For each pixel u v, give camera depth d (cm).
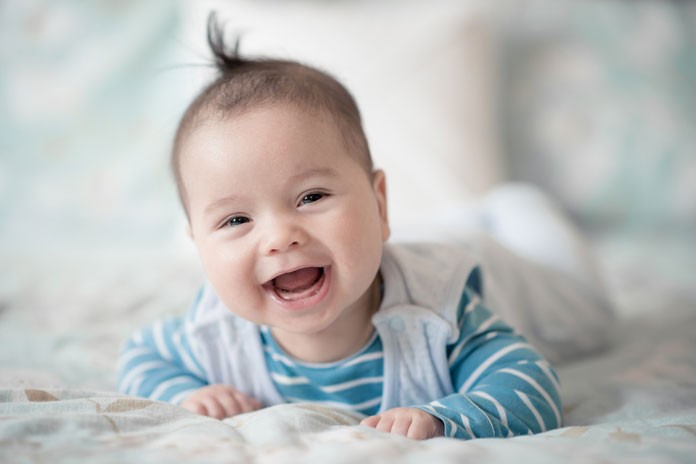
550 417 74
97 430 61
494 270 117
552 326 122
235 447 57
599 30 251
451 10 234
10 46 236
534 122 252
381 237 79
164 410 69
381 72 215
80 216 231
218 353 90
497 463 52
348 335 83
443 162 206
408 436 65
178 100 231
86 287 141
